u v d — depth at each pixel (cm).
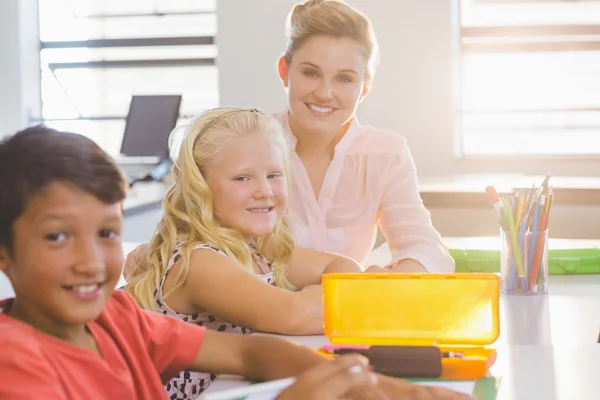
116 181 93
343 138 209
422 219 207
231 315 144
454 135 403
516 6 407
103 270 92
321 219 210
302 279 175
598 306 166
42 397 86
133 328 111
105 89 496
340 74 195
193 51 486
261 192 155
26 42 484
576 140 407
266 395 108
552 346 134
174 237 152
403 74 400
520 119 411
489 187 181
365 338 125
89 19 494
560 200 354
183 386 145
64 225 90
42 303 92
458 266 206
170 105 460
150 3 487
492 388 111
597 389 111
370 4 400
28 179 89
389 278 124
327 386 92
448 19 394
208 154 154
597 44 400
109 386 99
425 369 114
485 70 412
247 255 154
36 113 493
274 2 414
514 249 178
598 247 217
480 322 122
